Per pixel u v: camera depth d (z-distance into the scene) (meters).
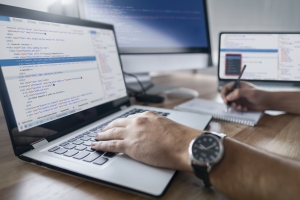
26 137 0.38
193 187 0.31
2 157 0.39
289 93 0.63
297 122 0.57
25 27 0.42
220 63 0.77
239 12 1.58
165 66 0.87
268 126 0.54
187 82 1.14
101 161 0.34
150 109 0.64
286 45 0.73
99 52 0.60
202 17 0.93
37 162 0.35
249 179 0.26
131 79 0.93
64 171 0.32
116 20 0.76
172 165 0.31
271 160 0.27
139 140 0.34
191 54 0.92
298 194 0.24
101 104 0.57
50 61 0.45
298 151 0.41
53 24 0.48
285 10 1.63
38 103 0.41
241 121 0.56
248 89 0.64
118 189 0.30
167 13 0.85
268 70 0.74
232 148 0.30
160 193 0.27
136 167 0.32
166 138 0.33
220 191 0.28
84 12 0.70
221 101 0.77
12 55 0.39
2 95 0.36
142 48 0.81
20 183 0.31
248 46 0.75
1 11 0.38
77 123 0.49
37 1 0.69
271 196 0.25
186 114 0.59
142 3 0.80
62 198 0.28
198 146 0.30
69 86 0.48
